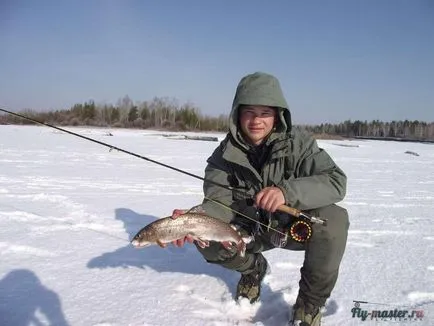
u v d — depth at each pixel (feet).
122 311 9.31
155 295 10.23
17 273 11.27
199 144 86.63
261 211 9.55
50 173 32.12
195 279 11.40
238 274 11.85
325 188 8.41
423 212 23.13
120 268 12.03
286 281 11.56
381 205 25.09
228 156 9.25
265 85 8.82
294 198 8.29
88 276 11.28
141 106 267.59
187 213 8.63
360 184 35.55
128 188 26.99
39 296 9.90
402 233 17.84
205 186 10.18
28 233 15.11
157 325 8.75
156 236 8.55
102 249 13.75
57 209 19.24
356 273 12.44
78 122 226.99
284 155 9.04
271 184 9.33
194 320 9.05
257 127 9.11
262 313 9.67
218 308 9.77
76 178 30.22
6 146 56.65
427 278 12.14
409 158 75.46
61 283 10.72
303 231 8.46
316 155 8.97
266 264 10.64
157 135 122.21
